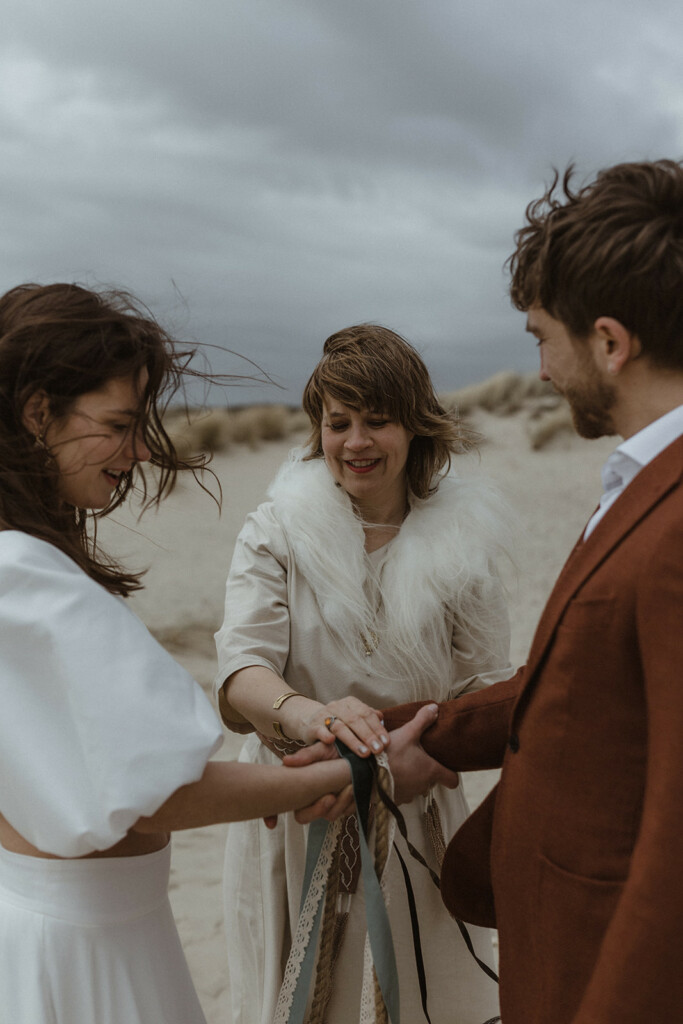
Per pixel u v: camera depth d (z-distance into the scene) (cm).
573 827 132
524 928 142
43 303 140
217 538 1073
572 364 134
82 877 138
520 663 646
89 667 128
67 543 145
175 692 134
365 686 200
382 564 203
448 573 195
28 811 129
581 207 128
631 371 129
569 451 1636
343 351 194
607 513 129
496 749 185
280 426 1791
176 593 818
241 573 204
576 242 126
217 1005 293
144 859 146
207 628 709
